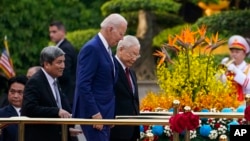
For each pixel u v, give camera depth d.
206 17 24.53
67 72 17.66
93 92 13.85
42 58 14.09
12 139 14.66
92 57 13.82
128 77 14.66
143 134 14.75
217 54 23.61
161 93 15.52
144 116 14.02
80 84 13.76
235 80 16.50
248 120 12.50
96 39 13.94
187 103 15.06
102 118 13.84
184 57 15.25
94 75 13.84
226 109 14.93
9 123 12.83
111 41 13.94
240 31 24.59
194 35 15.91
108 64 13.90
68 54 17.89
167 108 15.22
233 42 17.08
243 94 16.50
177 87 15.20
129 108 14.59
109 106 13.90
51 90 14.04
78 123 12.74
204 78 15.19
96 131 13.75
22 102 14.05
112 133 14.41
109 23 13.91
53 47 14.10
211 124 14.70
